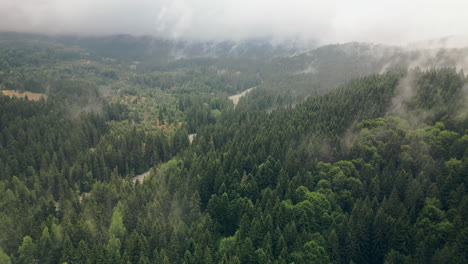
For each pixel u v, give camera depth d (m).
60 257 89.81
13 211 106.81
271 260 84.25
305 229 94.00
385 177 109.62
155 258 86.25
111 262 87.56
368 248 91.44
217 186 115.44
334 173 112.75
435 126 123.38
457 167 99.75
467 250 74.81
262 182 115.62
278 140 140.12
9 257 86.38
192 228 95.88
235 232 97.38
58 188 140.25
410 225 88.38
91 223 99.50
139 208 108.56
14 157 156.00
